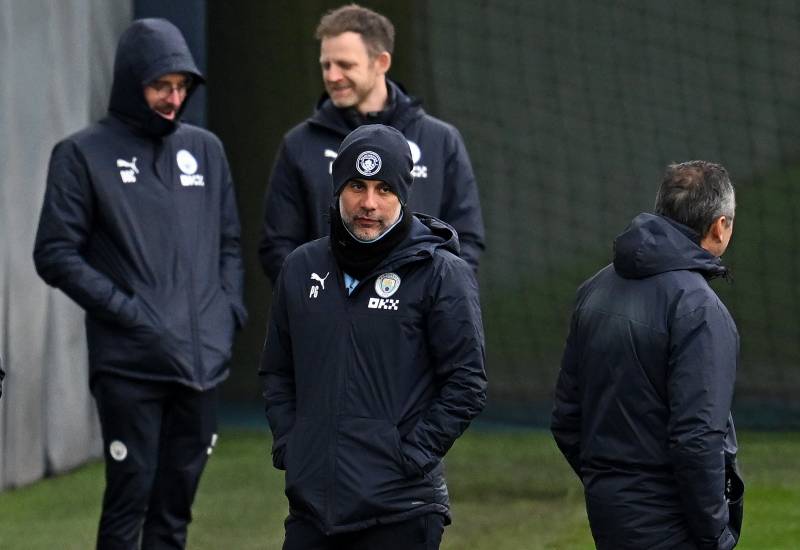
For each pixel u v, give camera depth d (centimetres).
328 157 1859
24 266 2505
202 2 2808
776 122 3512
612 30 3441
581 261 3459
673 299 1302
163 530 1939
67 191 1866
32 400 2558
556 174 3450
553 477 2619
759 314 3409
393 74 3394
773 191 3528
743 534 2183
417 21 3384
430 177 1883
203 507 2439
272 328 1426
